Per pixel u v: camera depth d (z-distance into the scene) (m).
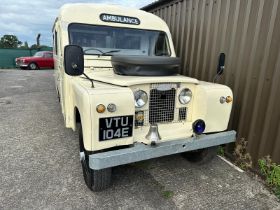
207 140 2.92
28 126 5.31
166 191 3.06
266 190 3.17
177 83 2.97
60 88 4.61
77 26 3.77
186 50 5.09
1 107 6.94
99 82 2.97
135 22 4.09
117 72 3.17
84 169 3.02
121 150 2.49
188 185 3.22
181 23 5.21
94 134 2.40
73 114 3.28
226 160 3.95
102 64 3.76
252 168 3.61
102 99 2.38
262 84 3.38
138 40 4.10
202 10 4.52
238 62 3.75
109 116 2.42
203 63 4.56
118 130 2.49
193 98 3.14
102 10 3.95
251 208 2.82
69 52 2.50
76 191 3.00
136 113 2.80
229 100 3.13
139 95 2.75
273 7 3.16
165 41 4.32
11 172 3.39
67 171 3.45
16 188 3.02
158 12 6.18
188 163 3.80
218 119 3.12
